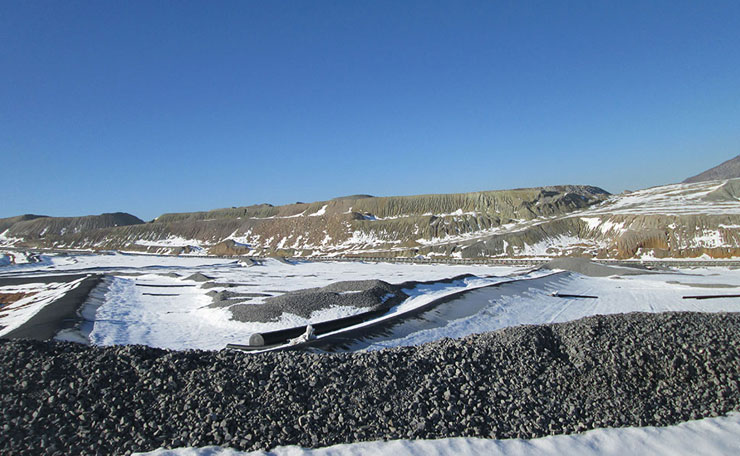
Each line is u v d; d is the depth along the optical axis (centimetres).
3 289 5122
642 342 1286
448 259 8181
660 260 6500
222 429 905
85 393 954
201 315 3180
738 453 873
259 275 6341
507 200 11281
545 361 1214
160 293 4441
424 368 1143
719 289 3847
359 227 11375
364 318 2661
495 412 1014
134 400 962
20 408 891
